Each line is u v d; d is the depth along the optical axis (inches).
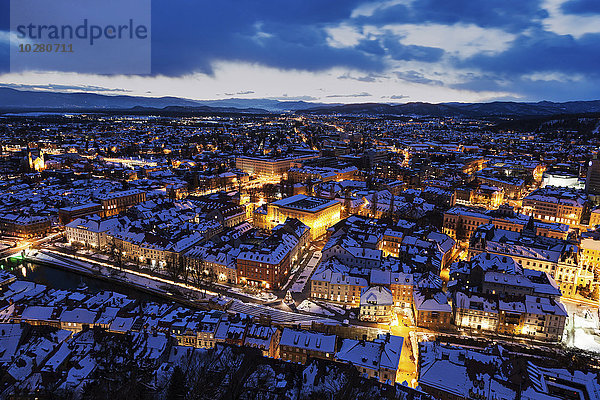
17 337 4960.6
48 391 4269.2
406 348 5625.0
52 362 4655.5
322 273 7204.7
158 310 5994.1
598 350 5689.0
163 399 4148.6
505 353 4667.8
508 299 6186.0
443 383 4286.4
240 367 4505.4
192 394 4143.7
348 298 7062.0
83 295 6358.3
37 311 5836.6
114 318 5733.3
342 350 4990.2
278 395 4156.0
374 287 6619.1
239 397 4160.9
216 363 4613.7
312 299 7190.0
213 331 5364.2
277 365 4532.5
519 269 7022.6
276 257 7613.2
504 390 4099.4
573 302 7130.9
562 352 5595.5
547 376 4335.6
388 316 6432.1
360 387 4138.8
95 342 4936.0
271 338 5388.8
